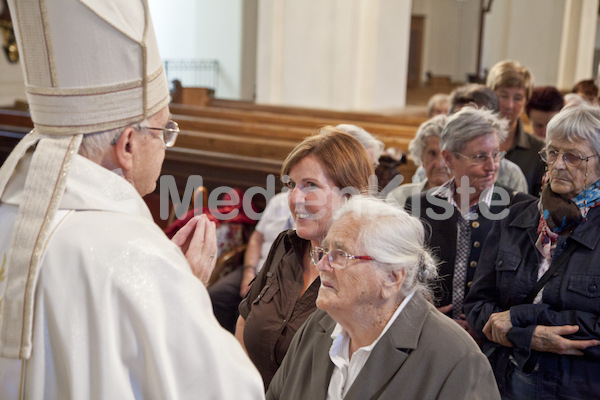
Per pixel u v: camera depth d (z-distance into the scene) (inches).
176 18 652.1
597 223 83.3
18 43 50.9
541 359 84.1
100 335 45.3
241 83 637.9
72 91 49.6
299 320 82.4
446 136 102.7
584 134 80.7
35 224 47.2
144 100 52.1
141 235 48.3
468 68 905.5
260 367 85.1
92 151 51.1
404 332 62.2
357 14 366.3
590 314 82.0
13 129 242.7
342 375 64.8
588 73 491.5
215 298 145.8
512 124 141.4
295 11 367.6
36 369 46.1
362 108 384.8
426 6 901.2
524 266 88.4
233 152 224.4
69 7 48.5
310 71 370.6
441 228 101.9
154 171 55.2
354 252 61.9
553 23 488.4
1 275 47.7
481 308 91.1
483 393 59.4
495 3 549.0
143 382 46.8
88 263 46.1
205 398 46.6
